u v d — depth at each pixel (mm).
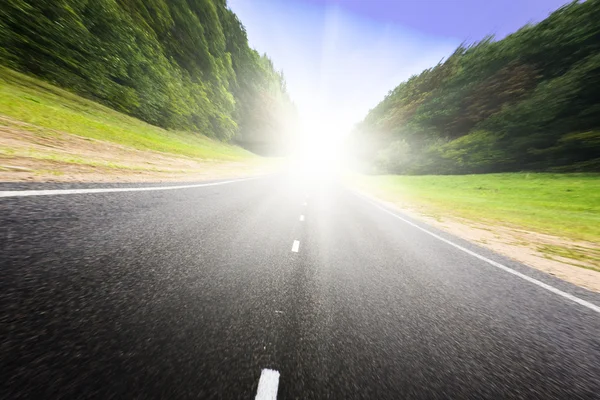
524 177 33781
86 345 1626
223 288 2762
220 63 49906
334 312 2668
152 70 27891
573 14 59000
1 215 3193
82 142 9484
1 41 13711
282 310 2537
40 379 1367
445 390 1795
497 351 2328
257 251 4168
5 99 9211
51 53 16406
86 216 3936
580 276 4910
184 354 1724
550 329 2838
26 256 2484
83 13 20031
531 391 1888
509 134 47000
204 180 11516
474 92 68188
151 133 20531
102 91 19750
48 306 1879
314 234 5973
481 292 3725
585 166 33062
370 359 2006
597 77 41594
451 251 5969
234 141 55250
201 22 45062
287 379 1683
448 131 65688
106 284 2355
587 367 2234
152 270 2832
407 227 8531
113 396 1373
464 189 29906
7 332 1578
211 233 4586
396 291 3439
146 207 5262
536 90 53031
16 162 5453
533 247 7125
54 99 13227
